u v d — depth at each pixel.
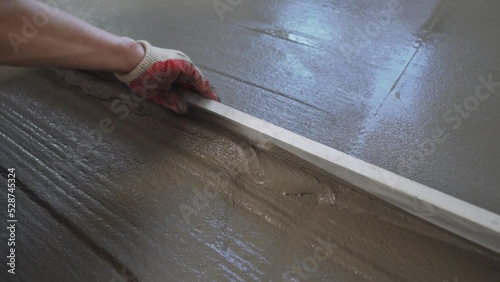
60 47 0.94
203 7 1.81
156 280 0.98
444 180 1.10
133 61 1.08
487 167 1.11
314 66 1.46
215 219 1.08
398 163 1.15
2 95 1.51
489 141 1.17
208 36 1.66
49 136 1.35
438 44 1.47
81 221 1.12
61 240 1.09
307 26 1.62
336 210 1.05
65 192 1.19
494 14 1.53
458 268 0.92
